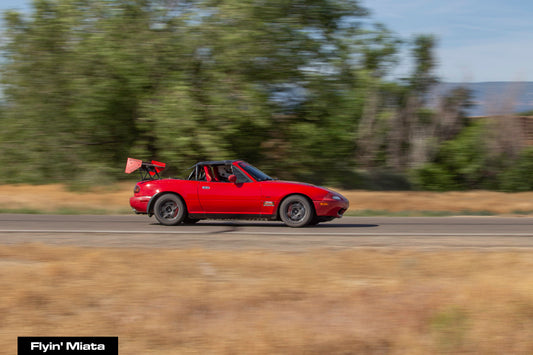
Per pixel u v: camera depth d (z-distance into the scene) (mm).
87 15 19062
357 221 12188
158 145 19219
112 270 6023
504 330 3969
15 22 19531
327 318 4309
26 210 14398
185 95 18094
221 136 18438
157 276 5754
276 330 3996
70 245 8227
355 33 20672
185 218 10930
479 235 9508
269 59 19109
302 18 20312
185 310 4512
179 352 3656
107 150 20688
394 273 5922
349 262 6500
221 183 10727
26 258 6848
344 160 21328
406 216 13812
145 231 9969
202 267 6234
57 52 19438
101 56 18484
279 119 20641
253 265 6344
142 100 18891
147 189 10938
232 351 3650
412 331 3994
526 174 20250
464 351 3656
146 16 19047
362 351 3684
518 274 5664
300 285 5375
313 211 10609
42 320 4316
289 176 21188
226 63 18484
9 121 20141
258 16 18703
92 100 18422
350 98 20281
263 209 10602
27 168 20266
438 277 5730
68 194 17562
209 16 18703
